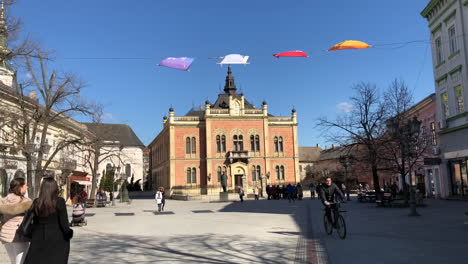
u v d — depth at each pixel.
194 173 64.62
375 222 16.97
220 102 71.44
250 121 65.94
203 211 28.52
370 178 56.38
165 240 13.20
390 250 10.12
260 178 64.69
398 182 48.53
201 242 12.48
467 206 23.86
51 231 5.89
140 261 9.48
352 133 29.84
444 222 15.98
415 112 39.94
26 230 5.91
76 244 12.66
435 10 30.88
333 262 8.92
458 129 28.02
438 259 8.81
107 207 38.03
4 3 19.92
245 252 10.48
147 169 117.69
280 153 66.50
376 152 28.08
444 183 33.31
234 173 63.50
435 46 31.36
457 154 27.38
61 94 23.14
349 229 14.84
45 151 22.19
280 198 51.38
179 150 64.56
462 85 27.20
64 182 38.59
